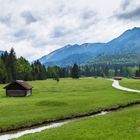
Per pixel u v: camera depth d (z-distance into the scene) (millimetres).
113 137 38094
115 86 149750
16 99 90188
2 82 178625
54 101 78375
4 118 56062
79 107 71000
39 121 55250
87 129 43344
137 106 78188
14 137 44688
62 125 49500
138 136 38031
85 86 148250
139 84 156125
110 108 72875
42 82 181125
